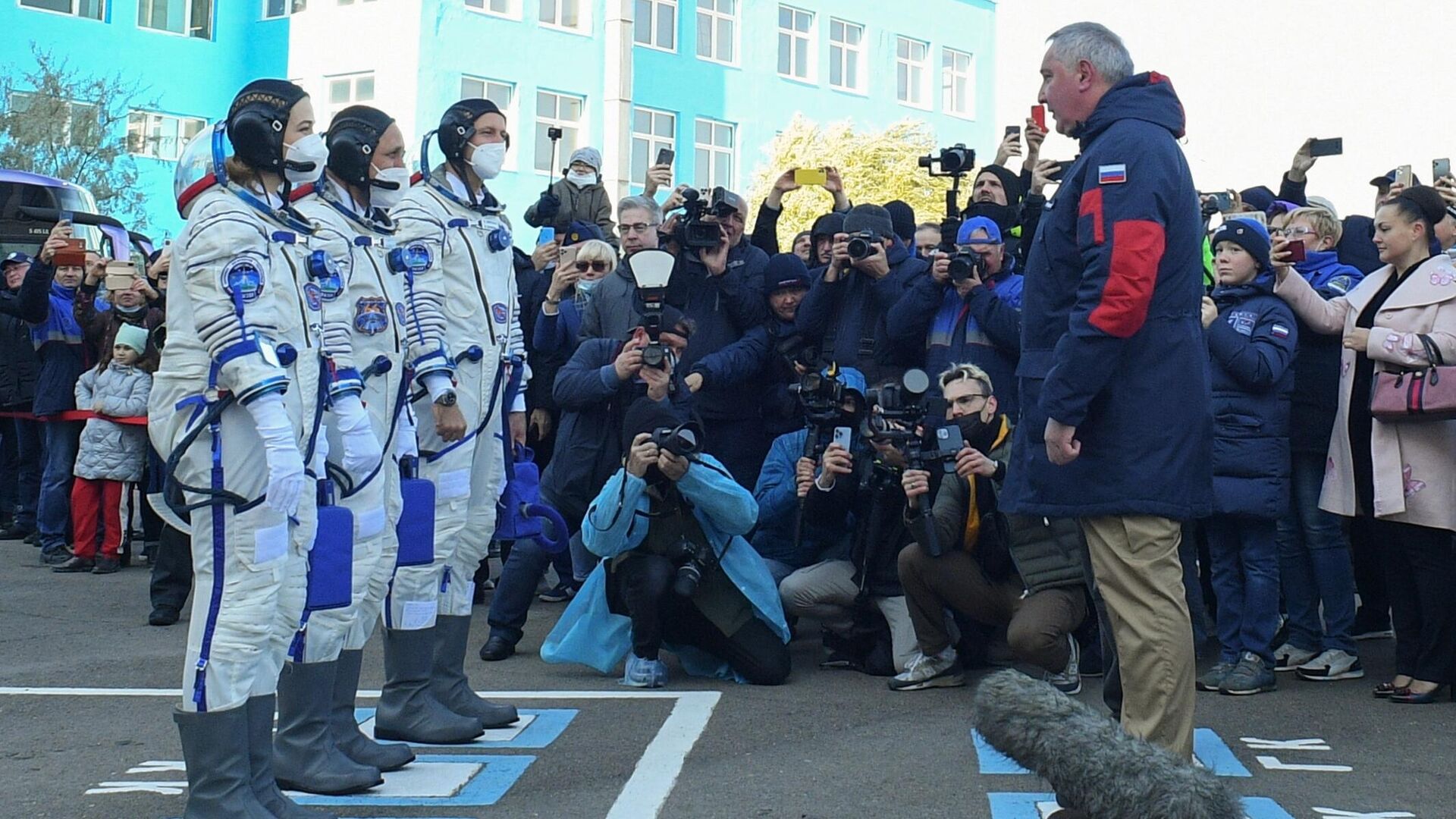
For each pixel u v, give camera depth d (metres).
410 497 4.74
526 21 31.11
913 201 31.66
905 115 40.44
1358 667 6.27
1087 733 2.87
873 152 31.62
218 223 3.74
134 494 11.43
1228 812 2.79
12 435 10.92
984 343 6.58
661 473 5.91
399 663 4.98
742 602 6.04
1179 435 4.12
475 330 5.05
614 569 6.08
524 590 6.56
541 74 31.36
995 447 5.92
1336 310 6.12
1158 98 4.20
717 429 7.20
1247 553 6.00
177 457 3.78
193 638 3.83
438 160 5.12
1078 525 4.28
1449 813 4.18
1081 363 4.04
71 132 27.30
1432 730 5.25
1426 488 5.59
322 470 4.18
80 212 14.96
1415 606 5.78
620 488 5.86
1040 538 5.73
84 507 8.96
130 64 30.41
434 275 4.79
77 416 9.18
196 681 3.80
